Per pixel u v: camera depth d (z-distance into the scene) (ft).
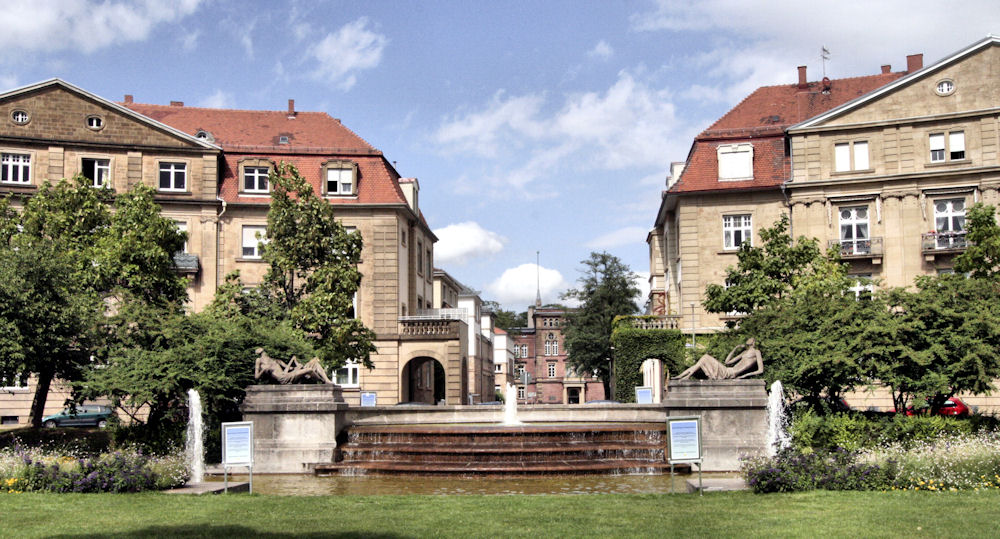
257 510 45.32
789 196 150.92
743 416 70.95
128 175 151.64
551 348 368.68
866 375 83.25
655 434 74.69
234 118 171.83
